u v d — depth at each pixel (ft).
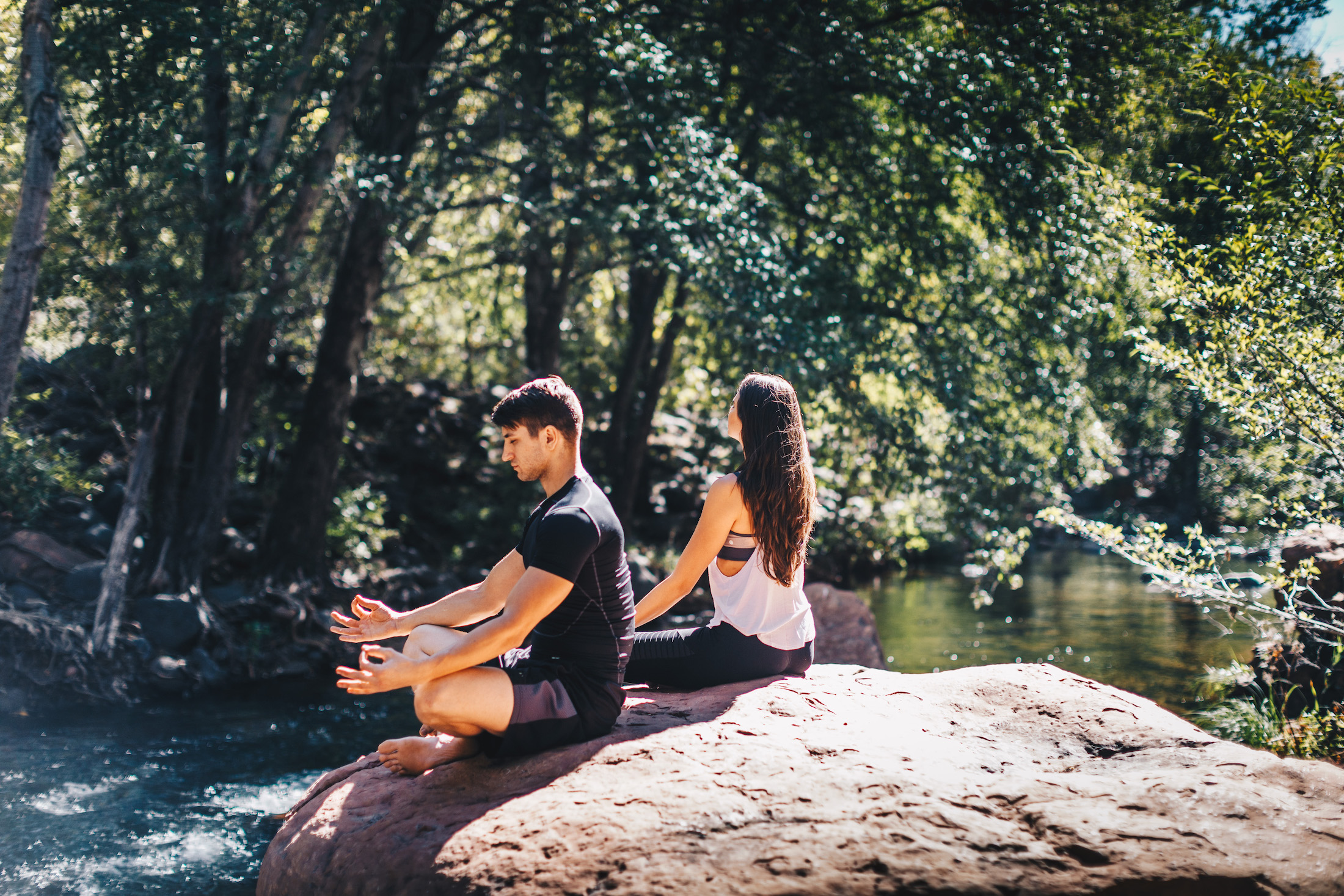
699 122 34.78
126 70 28.99
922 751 10.37
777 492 12.13
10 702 26.81
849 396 35.50
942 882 7.59
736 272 32.78
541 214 38.75
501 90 41.04
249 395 36.19
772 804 8.66
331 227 44.75
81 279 31.37
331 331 39.32
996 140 35.63
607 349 65.92
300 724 26.76
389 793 10.16
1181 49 32.12
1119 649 32.37
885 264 40.40
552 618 10.32
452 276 51.21
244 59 29.66
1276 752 17.57
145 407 32.78
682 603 48.60
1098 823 8.42
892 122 39.37
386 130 37.04
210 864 15.99
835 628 30.68
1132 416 36.94
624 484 53.98
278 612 35.45
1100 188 25.23
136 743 24.17
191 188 30.71
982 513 34.65
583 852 8.16
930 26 39.88
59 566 32.89
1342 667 19.35
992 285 38.70
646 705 11.80
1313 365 18.61
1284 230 20.04
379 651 9.29
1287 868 8.02
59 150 23.88
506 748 10.04
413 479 58.03
